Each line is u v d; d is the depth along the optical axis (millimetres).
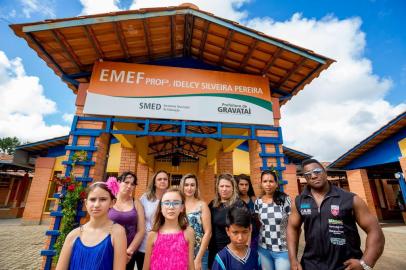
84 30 3680
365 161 10156
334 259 1804
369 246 1742
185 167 12297
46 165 10516
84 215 3615
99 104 4160
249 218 1935
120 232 1842
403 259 5332
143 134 4129
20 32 3559
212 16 3889
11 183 17938
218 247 2666
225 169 7176
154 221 2348
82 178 3762
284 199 2881
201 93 4547
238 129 5512
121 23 3764
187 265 2094
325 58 4117
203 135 4289
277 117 4801
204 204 2873
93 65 4469
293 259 2102
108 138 4516
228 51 4570
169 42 4512
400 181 8930
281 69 4719
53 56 4109
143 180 9062
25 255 5426
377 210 13664
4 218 13516
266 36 3988
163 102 4363
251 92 4742
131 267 2787
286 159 10344
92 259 1685
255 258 1960
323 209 1964
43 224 10047
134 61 4742
